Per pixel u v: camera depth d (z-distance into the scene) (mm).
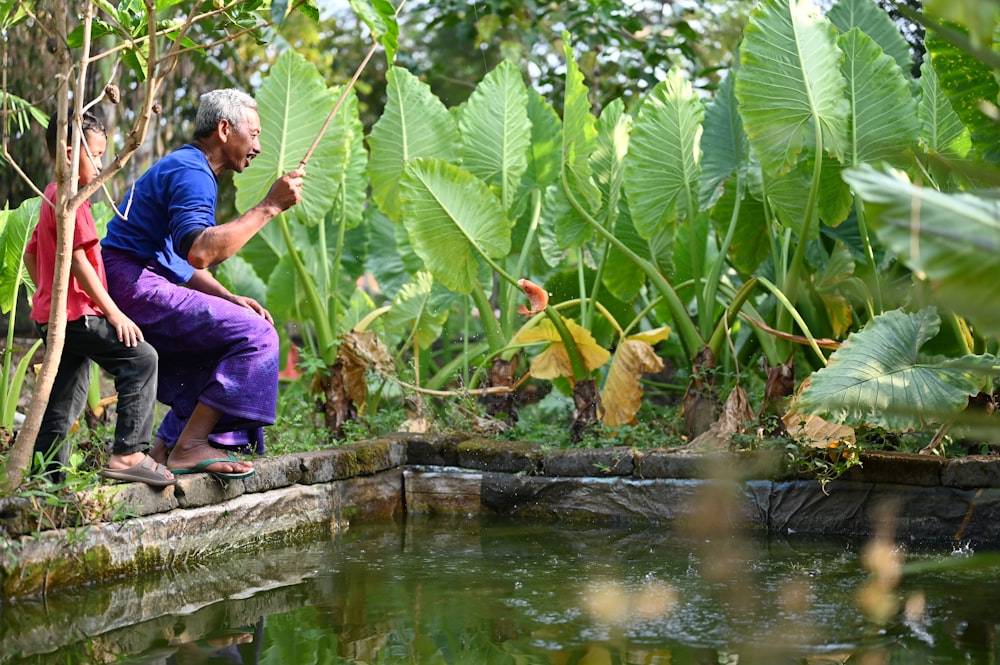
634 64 9094
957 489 4242
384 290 7551
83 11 3217
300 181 3730
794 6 4820
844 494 4418
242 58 9281
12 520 3119
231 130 3914
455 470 5297
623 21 8969
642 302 7035
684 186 5555
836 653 2396
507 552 3949
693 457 4699
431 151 6223
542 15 9336
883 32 5707
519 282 5441
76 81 3205
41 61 6742
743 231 5852
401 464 5340
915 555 3822
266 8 3277
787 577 3352
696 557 3795
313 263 7023
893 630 2611
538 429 5918
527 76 10547
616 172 5961
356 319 6695
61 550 3240
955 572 3393
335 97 5840
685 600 3006
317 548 4105
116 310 3441
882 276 5570
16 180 7012
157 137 7723
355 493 4883
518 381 5887
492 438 5551
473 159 6223
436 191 5574
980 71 3846
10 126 6816
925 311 4258
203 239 3580
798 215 5227
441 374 6363
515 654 2447
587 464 4965
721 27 11258
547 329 5688
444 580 3385
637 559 3746
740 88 4883
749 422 4922
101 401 5051
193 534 3783
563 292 6844
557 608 2941
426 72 11445
